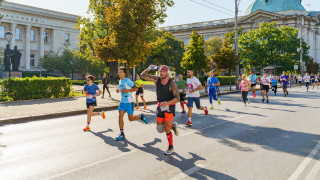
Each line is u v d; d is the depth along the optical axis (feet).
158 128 18.42
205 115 36.40
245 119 32.89
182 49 160.97
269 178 13.78
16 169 15.19
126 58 62.08
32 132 25.30
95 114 27.48
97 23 120.78
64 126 28.48
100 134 24.32
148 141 21.66
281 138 22.63
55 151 18.81
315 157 17.30
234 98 63.62
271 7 251.39
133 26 60.13
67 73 181.27
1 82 49.34
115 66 127.65
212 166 15.65
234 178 13.79
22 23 200.54
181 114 37.55
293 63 168.55
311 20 245.04
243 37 171.53
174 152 18.56
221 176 14.08
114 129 26.63
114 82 123.24
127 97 23.11
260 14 234.99
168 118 17.93
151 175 14.26
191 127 27.84
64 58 177.68
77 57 176.86
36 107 41.63
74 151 18.83
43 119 33.45
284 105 47.85
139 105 48.24
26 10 200.95
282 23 229.25
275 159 16.93
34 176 14.12
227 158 17.17
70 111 37.52
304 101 54.80
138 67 145.89
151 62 146.30
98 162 16.44
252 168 15.29
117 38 60.80
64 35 227.20
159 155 17.88
